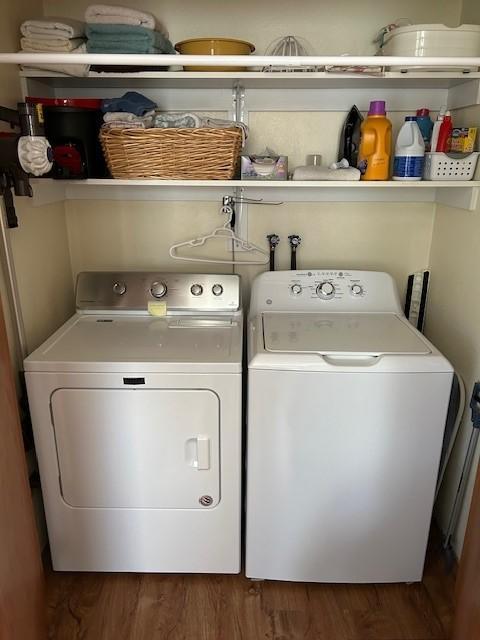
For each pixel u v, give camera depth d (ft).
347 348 5.11
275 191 6.60
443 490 6.32
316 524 5.39
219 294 6.18
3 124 5.02
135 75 5.36
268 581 5.80
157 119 5.51
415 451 5.09
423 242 6.86
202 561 5.65
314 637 5.14
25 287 5.58
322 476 5.19
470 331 5.59
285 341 5.29
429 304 6.89
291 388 4.91
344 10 6.02
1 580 3.55
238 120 6.36
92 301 6.19
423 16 6.03
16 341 5.33
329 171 5.64
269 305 6.27
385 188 6.57
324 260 6.96
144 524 5.48
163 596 5.58
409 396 4.91
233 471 5.27
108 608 5.44
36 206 5.76
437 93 6.20
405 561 5.54
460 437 5.86
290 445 5.09
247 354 5.60
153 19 5.31
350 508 5.32
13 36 5.25
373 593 5.65
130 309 6.18
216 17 6.06
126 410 5.05
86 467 5.25
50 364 4.90
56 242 6.45
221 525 5.48
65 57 4.11
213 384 4.96
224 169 5.52
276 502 5.32
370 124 5.61
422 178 5.76
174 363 4.90
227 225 6.70
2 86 5.08
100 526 5.50
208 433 5.13
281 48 5.93
